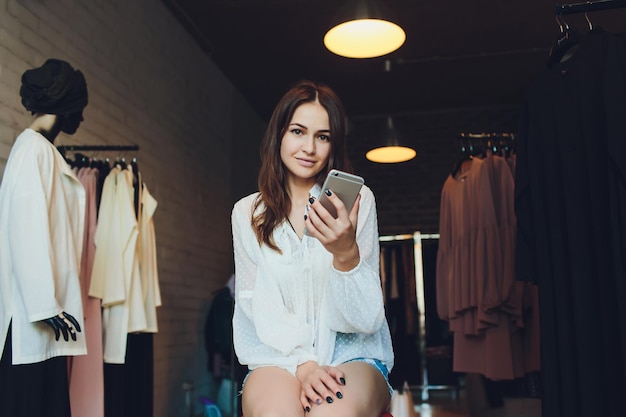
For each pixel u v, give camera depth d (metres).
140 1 4.19
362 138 7.56
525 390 4.93
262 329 1.42
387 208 7.37
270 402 1.26
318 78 6.22
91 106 3.46
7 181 2.15
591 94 1.85
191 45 5.19
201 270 5.32
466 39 5.36
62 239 2.20
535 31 5.21
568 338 1.87
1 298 2.09
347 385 1.30
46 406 2.18
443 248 4.20
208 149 5.57
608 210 1.78
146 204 3.24
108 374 2.95
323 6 4.65
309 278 1.46
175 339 4.65
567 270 1.91
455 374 6.52
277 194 1.52
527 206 2.11
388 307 6.65
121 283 2.82
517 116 7.26
